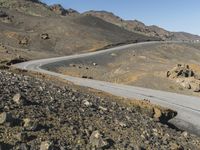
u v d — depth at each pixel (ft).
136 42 571.69
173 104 113.70
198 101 121.39
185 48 531.09
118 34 612.29
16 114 38.40
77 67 299.17
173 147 47.29
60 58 354.95
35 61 313.94
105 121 49.60
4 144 30.22
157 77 207.62
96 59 356.38
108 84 162.30
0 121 34.37
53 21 587.68
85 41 508.94
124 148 39.50
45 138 34.63
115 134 44.52
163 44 551.18
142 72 232.94
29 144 32.09
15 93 48.19
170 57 453.99
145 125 58.18
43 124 38.29
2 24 542.57
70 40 508.12
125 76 231.91
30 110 41.63
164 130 61.00
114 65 332.39
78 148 35.42
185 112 101.91
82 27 578.66
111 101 75.97
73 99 59.26
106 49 462.60
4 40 459.73
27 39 480.23
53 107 47.37
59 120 41.68
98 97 76.02
